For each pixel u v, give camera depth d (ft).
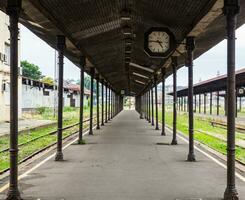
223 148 57.52
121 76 125.08
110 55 70.44
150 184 28.66
